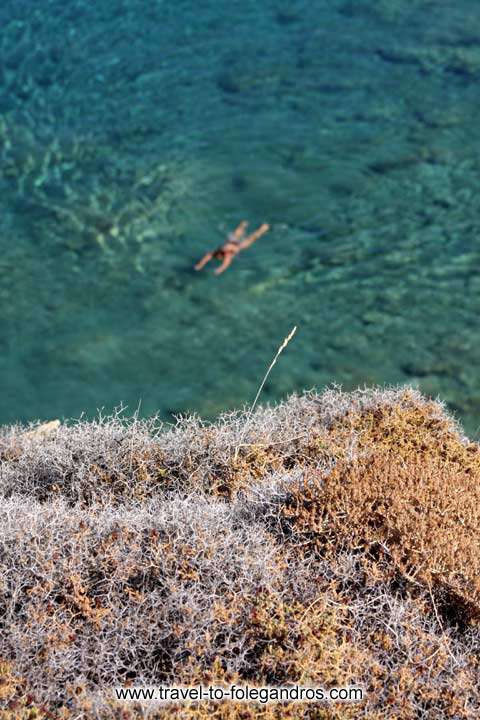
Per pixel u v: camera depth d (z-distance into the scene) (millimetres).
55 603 5176
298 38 24750
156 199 18688
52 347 15352
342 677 4711
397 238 17734
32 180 19094
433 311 15930
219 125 21203
